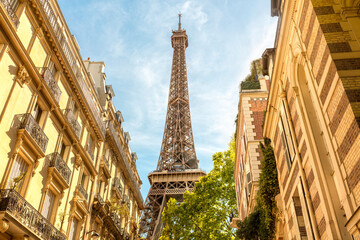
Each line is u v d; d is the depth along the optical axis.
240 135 33.25
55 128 21.88
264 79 32.09
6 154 16.08
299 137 13.61
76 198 24.38
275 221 19.19
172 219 41.19
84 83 27.22
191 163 101.69
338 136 9.26
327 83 9.78
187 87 132.75
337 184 10.42
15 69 17.25
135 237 44.53
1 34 16.05
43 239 17.17
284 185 17.17
